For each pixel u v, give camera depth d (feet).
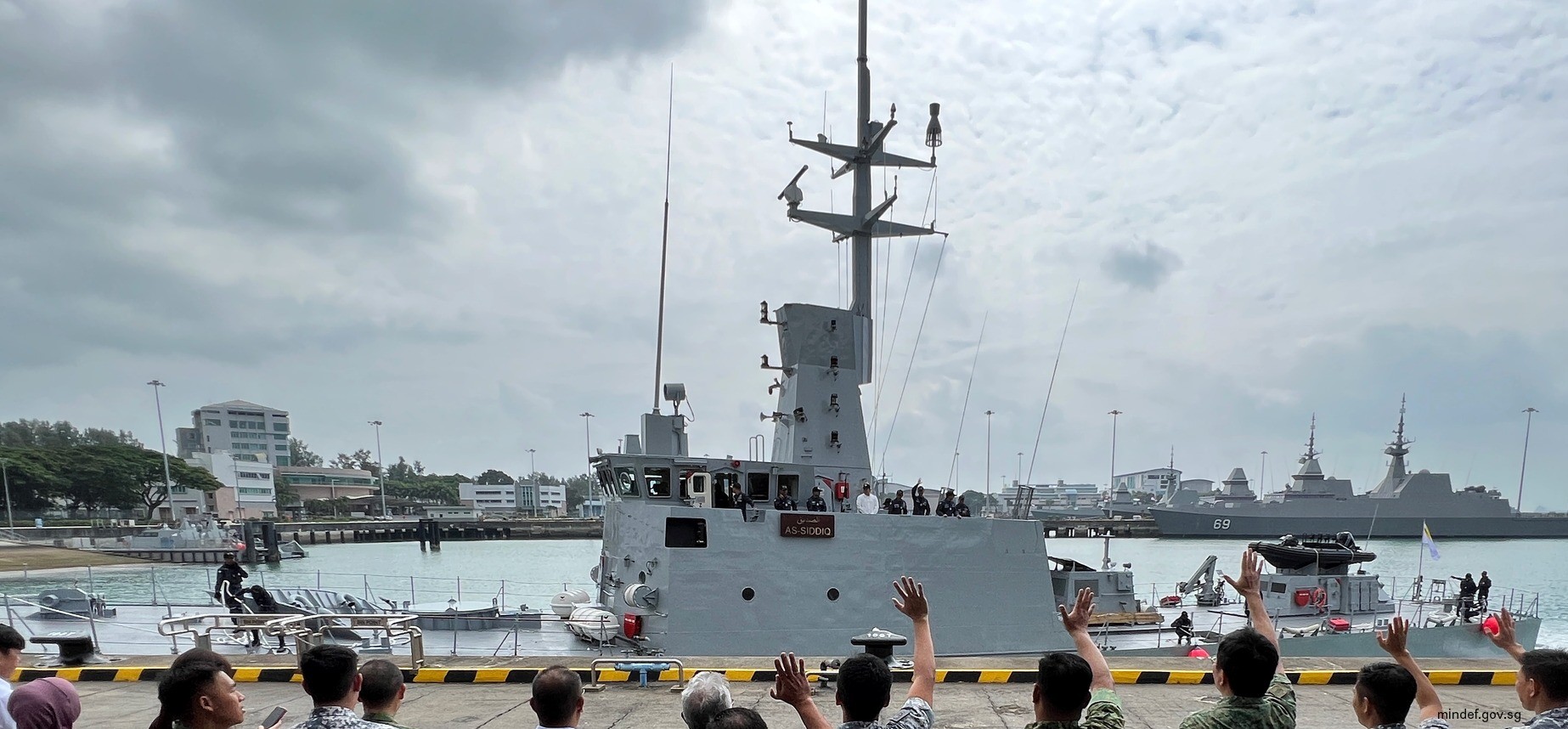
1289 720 15.76
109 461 336.90
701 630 53.21
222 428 572.10
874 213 70.95
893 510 64.59
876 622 56.65
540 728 16.52
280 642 52.49
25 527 297.94
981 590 60.23
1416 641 75.36
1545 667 15.97
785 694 14.94
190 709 15.15
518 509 604.90
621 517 60.08
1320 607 81.61
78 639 40.22
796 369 66.23
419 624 60.80
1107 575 75.05
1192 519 329.93
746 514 55.62
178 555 244.83
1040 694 15.06
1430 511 303.48
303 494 518.37
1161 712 30.96
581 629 54.75
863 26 75.05
